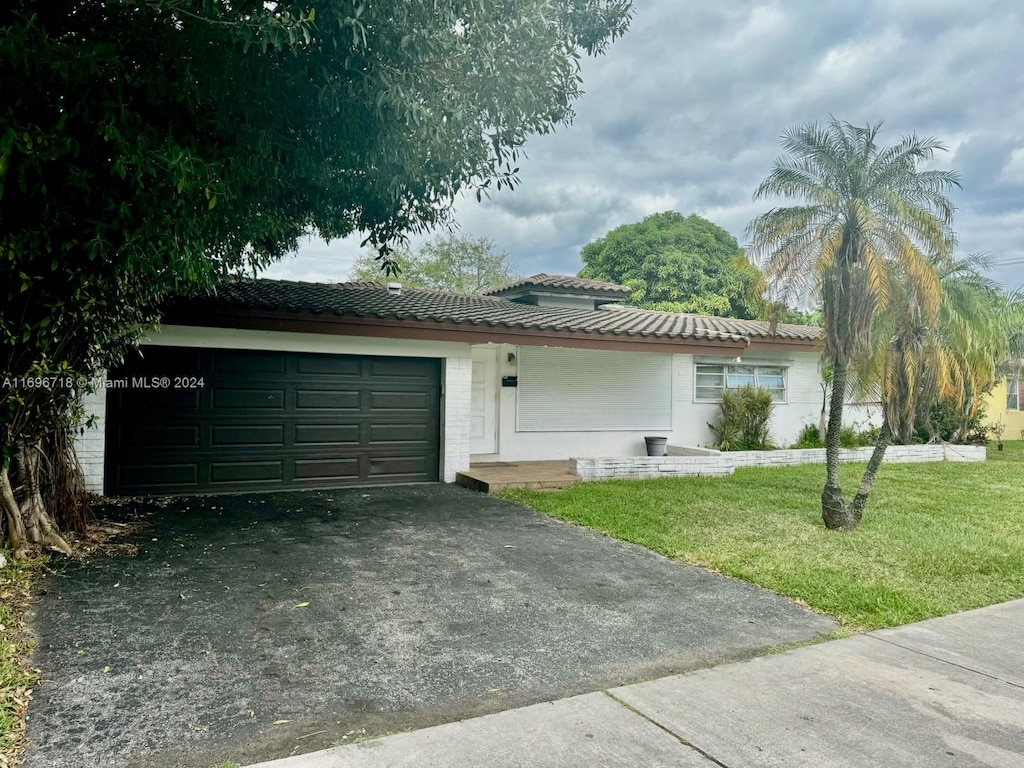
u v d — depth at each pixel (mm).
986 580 5500
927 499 9492
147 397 8180
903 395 7781
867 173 6941
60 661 3480
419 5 4352
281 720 2938
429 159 5410
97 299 5320
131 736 2760
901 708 3166
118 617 4148
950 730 2957
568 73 5371
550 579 5250
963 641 4121
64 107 3770
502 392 11836
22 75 3512
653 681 3428
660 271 27219
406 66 4664
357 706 3094
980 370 8812
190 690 3201
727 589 5090
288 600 4566
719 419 13898
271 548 5934
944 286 8281
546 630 4156
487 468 10750
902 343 7934
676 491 9406
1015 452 17141
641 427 13062
